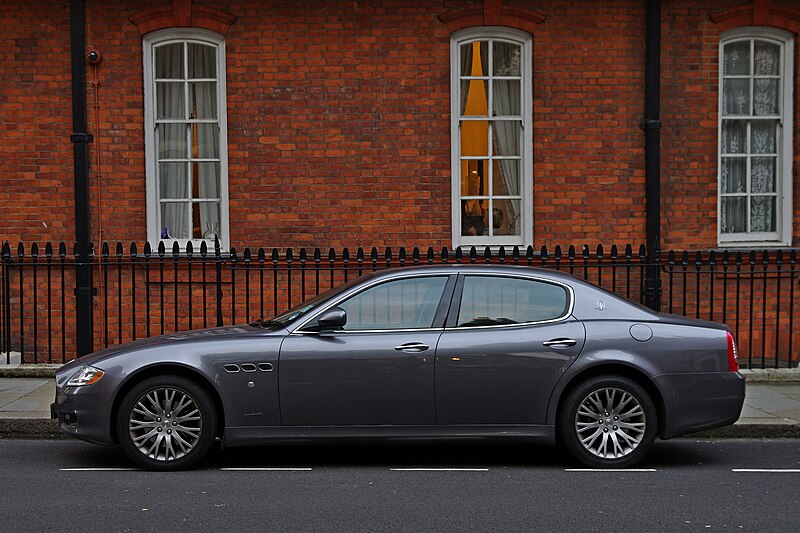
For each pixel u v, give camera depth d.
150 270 10.79
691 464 6.79
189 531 4.98
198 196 11.12
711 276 10.25
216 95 11.02
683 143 10.94
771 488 6.01
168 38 10.88
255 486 6.04
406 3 10.80
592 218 10.93
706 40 10.91
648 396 6.50
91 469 6.55
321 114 10.81
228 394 6.36
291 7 10.78
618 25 10.88
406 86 10.84
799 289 10.97
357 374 6.39
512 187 11.17
